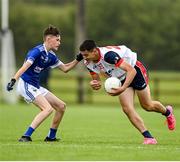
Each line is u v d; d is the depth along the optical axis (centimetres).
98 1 17712
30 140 3481
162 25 17250
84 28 9069
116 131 4462
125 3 17700
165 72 17100
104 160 2759
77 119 5634
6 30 8538
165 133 4381
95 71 3359
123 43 17425
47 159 2778
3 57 8469
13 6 18038
